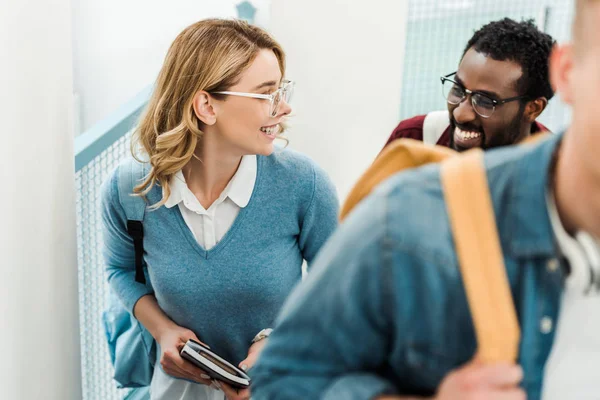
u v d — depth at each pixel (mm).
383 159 823
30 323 1513
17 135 1396
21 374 1499
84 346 2309
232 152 1614
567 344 707
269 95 1588
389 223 673
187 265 1657
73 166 1665
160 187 1660
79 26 4625
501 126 1588
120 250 1820
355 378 744
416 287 670
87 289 2275
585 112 577
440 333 683
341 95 3107
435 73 3328
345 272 698
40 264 1529
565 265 663
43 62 1467
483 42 1561
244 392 1650
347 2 2977
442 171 693
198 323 1708
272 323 1726
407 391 778
